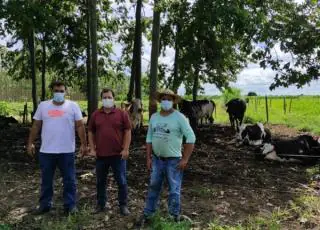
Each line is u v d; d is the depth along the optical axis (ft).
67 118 23.48
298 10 46.62
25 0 40.68
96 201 26.30
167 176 21.77
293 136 57.47
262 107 119.55
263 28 45.52
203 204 26.12
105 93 23.15
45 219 23.12
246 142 48.67
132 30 73.82
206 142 51.21
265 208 25.75
